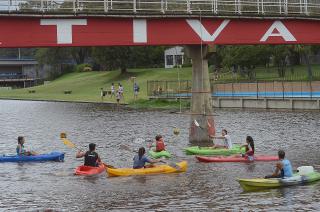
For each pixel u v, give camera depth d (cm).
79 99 11962
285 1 5119
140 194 3088
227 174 3600
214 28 4688
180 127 6550
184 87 10888
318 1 6109
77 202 2952
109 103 10831
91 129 6556
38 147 5141
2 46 3953
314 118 6950
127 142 5316
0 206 2909
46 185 3369
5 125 7381
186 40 4588
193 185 3288
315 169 3703
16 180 3528
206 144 4975
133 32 4356
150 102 10156
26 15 3956
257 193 3066
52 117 8362
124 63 14262
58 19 4094
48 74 18862
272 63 13138
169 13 4450
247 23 4809
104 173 3697
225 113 8131
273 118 7131
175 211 2741
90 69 17275
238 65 11394
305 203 2839
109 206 2855
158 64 15350
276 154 4362
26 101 12925
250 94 9131
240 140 5297
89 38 4203
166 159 4169
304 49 9756
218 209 2759
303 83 8300
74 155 4559
